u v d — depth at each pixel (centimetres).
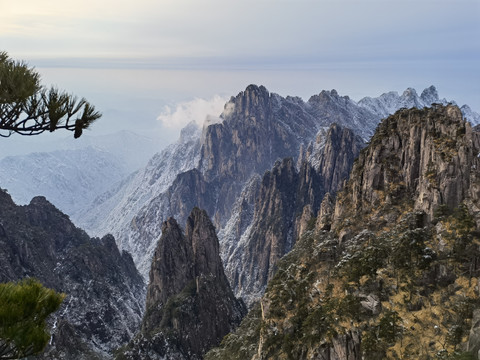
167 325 13950
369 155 8588
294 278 7644
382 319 4888
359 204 8394
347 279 6084
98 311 17688
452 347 4250
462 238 5569
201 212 17925
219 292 15312
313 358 5209
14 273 16525
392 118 8931
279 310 6781
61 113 1722
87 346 14388
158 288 16162
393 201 7681
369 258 5981
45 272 17875
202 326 13875
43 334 1447
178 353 12706
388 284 5581
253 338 9400
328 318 5481
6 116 1675
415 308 5128
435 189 6569
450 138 7012
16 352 1412
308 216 19962
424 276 5481
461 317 4588
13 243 17738
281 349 6200
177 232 17125
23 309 1450
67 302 17425
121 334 17425
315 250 7912
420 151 7706
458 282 5191
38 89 1706
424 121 7819
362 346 4828
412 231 6000
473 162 6391
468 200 6044
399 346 4609
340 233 8069
